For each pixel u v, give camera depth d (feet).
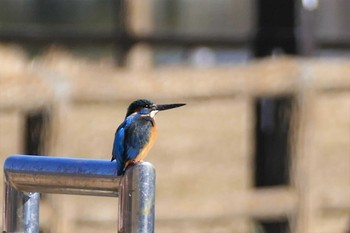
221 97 43.70
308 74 44.62
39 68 42.42
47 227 39.68
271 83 44.19
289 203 44.47
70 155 46.73
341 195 45.50
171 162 50.34
